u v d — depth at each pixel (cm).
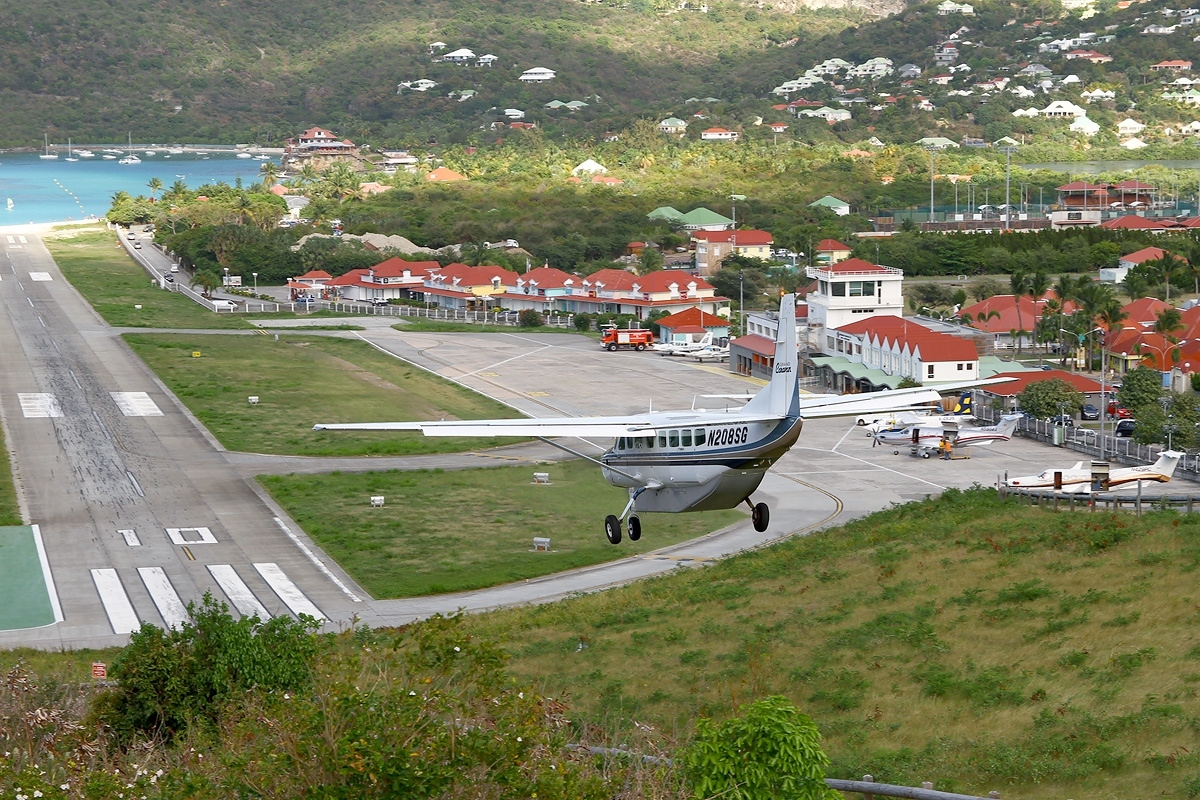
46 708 4550
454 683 3594
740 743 3372
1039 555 8525
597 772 3534
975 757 5272
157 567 11194
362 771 2811
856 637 7400
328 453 15662
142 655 5519
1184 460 14225
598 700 6731
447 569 11169
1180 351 19125
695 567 10938
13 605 10119
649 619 8581
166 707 5350
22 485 13975
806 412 6006
